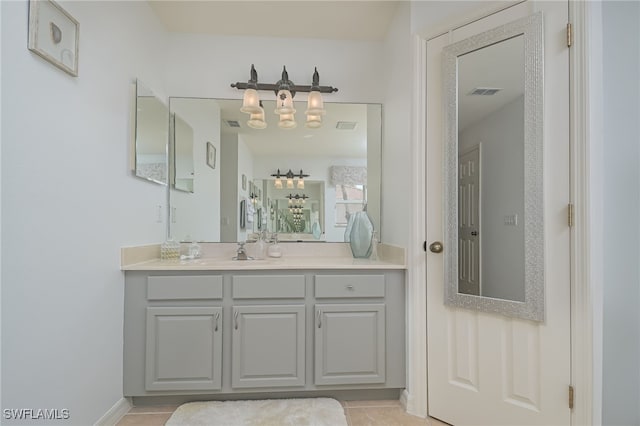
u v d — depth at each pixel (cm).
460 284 174
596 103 141
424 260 187
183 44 245
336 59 253
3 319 108
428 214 186
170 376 185
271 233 253
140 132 197
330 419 175
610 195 142
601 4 144
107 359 167
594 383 139
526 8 159
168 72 243
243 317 189
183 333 186
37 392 122
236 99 248
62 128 134
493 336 165
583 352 141
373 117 254
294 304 193
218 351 187
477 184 170
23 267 115
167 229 243
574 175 144
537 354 153
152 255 215
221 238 249
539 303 151
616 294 141
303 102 252
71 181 139
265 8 217
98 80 158
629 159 143
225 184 250
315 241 255
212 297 188
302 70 251
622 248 142
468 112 172
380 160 254
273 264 198
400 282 198
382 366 195
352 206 256
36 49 119
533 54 153
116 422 173
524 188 156
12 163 110
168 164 244
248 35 248
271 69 249
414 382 187
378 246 249
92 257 154
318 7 215
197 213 247
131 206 191
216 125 249
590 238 140
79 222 145
